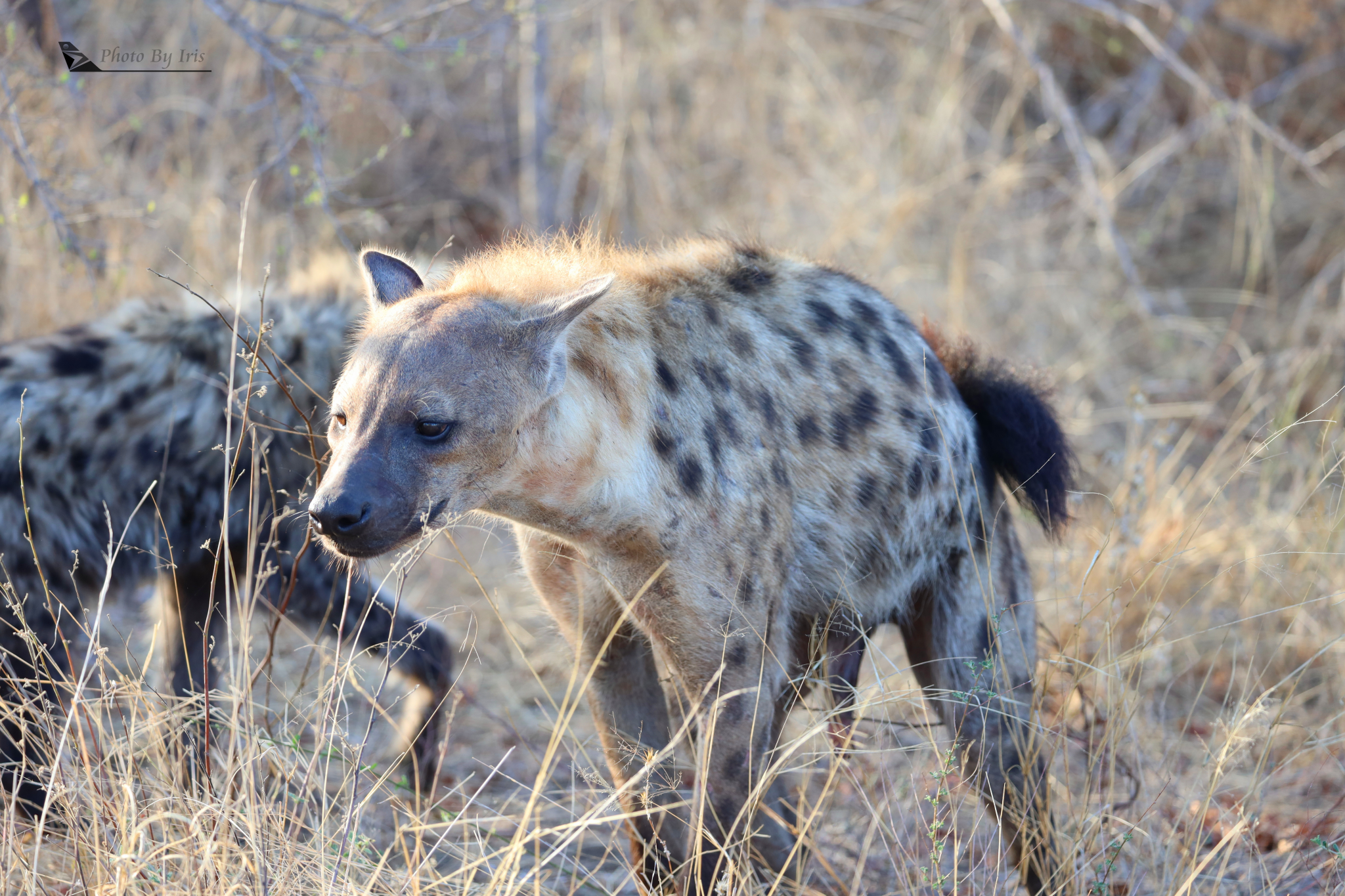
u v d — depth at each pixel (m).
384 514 6.00
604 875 8.51
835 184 16.84
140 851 6.48
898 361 7.71
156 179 14.45
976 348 8.44
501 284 6.82
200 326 9.15
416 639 8.81
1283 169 17.59
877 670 7.63
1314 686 10.66
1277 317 16.20
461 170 17.72
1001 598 7.97
